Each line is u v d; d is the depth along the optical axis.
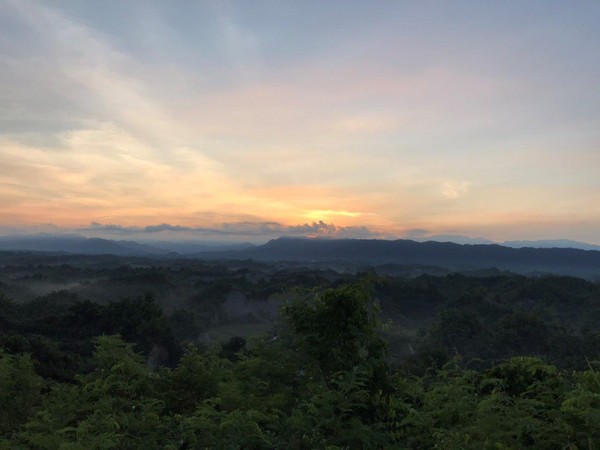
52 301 70.62
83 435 4.43
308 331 6.41
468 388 5.10
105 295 95.38
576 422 4.16
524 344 52.88
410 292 98.00
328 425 4.69
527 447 4.11
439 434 4.24
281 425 4.93
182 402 6.29
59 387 6.50
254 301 96.88
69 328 44.34
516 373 5.55
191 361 6.77
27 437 4.73
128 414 5.21
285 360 6.70
